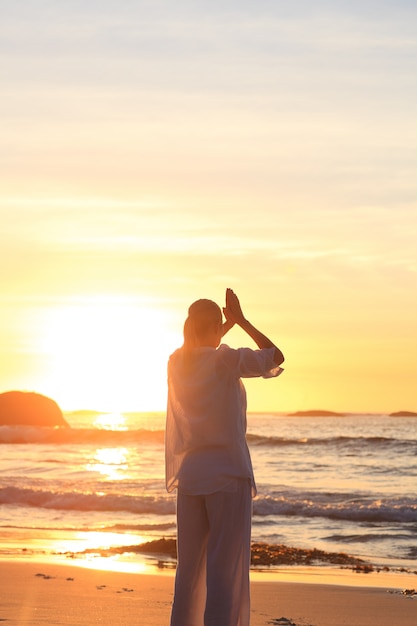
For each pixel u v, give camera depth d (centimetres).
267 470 3275
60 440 5644
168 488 381
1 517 1691
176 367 379
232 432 363
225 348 368
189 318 384
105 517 1712
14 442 5753
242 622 356
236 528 358
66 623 533
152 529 1485
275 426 9894
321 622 597
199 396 365
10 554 1050
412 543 1377
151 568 938
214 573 354
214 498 358
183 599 366
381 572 1003
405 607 676
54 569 836
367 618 620
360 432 7688
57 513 1777
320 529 1586
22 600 629
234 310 383
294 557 1114
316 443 4791
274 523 1675
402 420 13825
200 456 364
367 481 2784
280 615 626
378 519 1734
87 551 1108
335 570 1012
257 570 1000
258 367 360
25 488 2048
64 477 2820
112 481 2473
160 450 4838
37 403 9456
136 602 630
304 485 2630
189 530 366
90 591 689
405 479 2861
